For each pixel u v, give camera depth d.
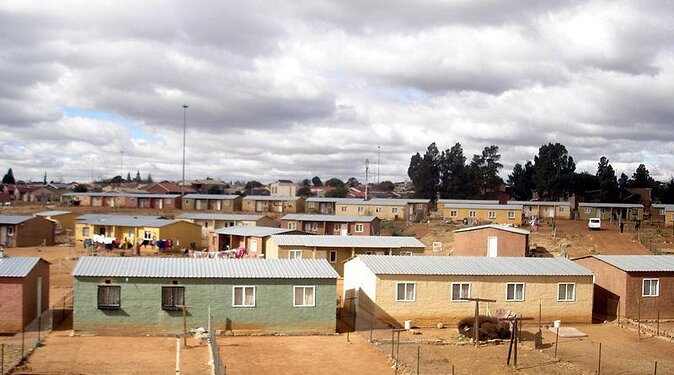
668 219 105.19
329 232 89.56
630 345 37.34
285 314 37.94
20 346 32.59
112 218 84.31
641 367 32.44
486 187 156.62
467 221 103.69
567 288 43.34
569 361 33.19
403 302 40.78
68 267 61.69
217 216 91.50
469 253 65.44
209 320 34.91
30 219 80.62
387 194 183.25
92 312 35.78
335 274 38.78
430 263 43.28
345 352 34.03
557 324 41.19
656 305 44.88
